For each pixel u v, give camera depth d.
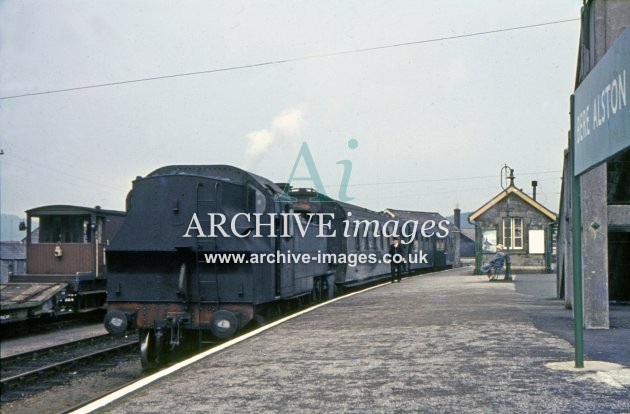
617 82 6.20
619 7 12.35
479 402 6.55
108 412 6.73
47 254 23.50
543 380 7.45
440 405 6.49
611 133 6.44
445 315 14.76
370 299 20.52
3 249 48.56
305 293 18.89
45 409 11.40
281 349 10.60
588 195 12.34
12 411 11.30
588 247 12.33
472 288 24.59
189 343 14.66
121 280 13.55
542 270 37.69
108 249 13.51
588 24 12.59
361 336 11.78
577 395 6.70
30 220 23.69
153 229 13.48
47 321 23.95
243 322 13.15
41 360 15.62
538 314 14.52
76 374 14.08
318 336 12.03
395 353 9.70
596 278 12.23
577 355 8.13
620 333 11.53
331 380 7.92
